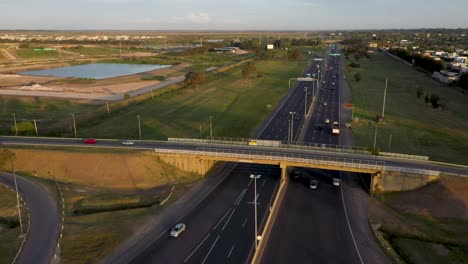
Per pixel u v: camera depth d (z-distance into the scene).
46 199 84.50
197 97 194.75
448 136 132.75
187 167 101.31
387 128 141.00
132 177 95.62
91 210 81.31
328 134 133.00
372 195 88.44
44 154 101.69
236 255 65.06
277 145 107.19
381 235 72.12
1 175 96.56
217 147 105.94
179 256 64.69
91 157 100.00
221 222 76.25
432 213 78.56
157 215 78.75
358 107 174.38
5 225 74.19
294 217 78.31
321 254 65.56
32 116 153.88
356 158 96.75
